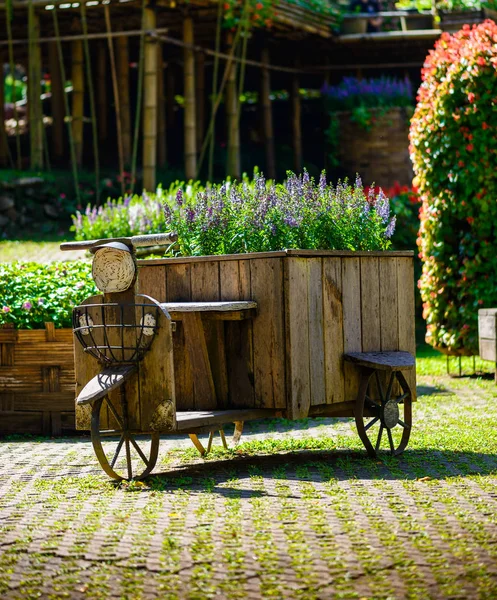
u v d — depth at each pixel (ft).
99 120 78.54
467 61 38.47
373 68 79.82
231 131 67.77
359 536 14.67
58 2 63.93
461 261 39.55
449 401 32.04
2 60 74.54
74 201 63.46
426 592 12.27
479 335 36.88
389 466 20.86
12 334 29.73
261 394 20.98
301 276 20.77
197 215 25.35
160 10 64.54
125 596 12.51
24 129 84.43
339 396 21.85
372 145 70.54
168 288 22.30
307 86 85.15
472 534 14.73
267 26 67.72
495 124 38.32
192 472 20.99
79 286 31.22
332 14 71.61
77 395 20.75
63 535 15.38
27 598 12.61
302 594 12.33
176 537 14.89
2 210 60.13
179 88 88.58
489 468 20.29
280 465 21.42
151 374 19.76
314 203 24.82
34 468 22.44
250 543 14.44
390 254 23.22
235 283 21.25
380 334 23.02
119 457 23.84
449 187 39.32
